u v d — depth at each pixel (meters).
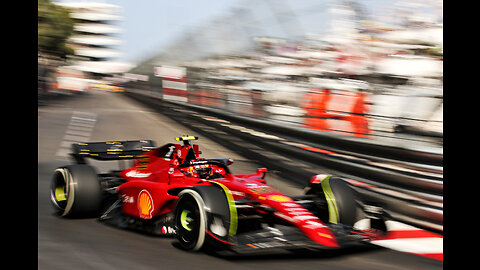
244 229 21.86
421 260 18.19
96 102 130.25
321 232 17.73
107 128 65.44
